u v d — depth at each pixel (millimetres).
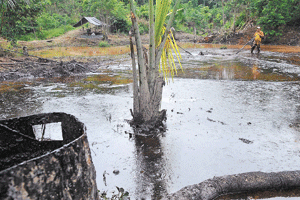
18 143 1008
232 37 27750
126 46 27422
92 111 4340
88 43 29688
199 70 8930
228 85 6293
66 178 711
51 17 45125
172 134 3273
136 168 2434
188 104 4664
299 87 5891
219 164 2479
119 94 5594
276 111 4148
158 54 3422
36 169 639
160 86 3469
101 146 2957
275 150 2758
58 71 9109
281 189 2051
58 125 3379
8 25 14109
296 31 21344
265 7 22562
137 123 3518
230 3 30891
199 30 48531
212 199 1943
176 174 2309
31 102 5129
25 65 10711
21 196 608
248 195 1994
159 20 3250
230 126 3518
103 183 2174
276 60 11219
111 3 33438
